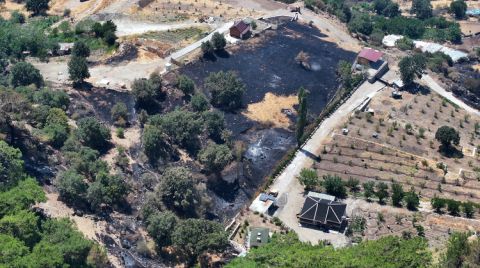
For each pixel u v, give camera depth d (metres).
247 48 184.12
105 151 139.62
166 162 138.88
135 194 129.25
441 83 182.25
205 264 114.94
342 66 176.38
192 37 189.50
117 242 116.44
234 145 145.88
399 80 177.38
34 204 113.62
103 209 122.56
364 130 154.88
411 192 129.75
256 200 131.62
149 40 185.62
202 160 137.25
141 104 155.88
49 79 165.00
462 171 141.00
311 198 127.94
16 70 156.75
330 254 98.31
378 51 188.88
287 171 140.75
